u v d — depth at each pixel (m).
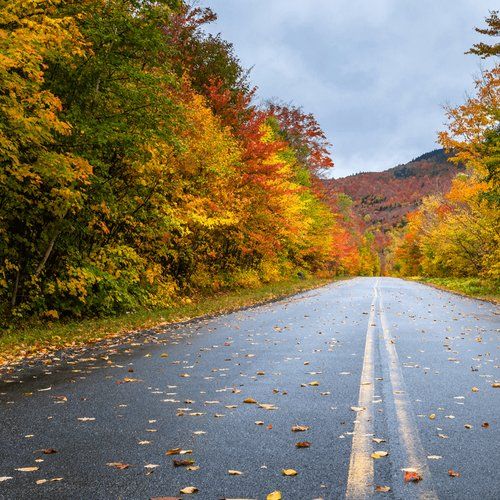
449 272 51.78
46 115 10.19
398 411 5.68
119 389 6.70
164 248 19.75
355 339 11.31
